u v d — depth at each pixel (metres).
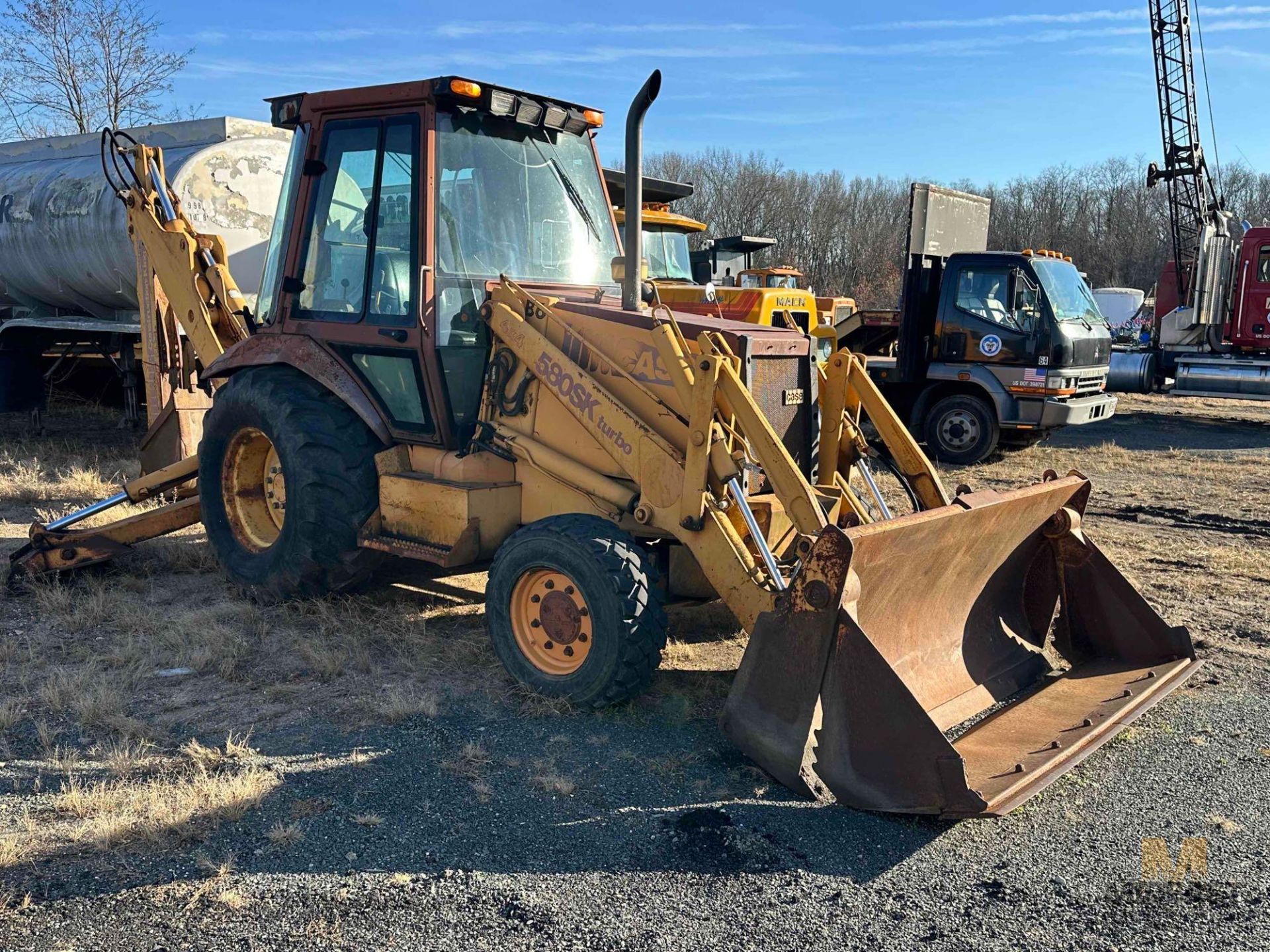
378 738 4.04
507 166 5.30
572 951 2.74
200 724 4.14
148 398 8.29
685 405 4.22
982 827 3.46
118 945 2.73
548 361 4.69
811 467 5.12
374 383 5.21
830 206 55.44
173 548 6.54
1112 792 3.72
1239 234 17.67
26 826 3.32
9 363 10.90
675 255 13.30
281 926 2.83
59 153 11.50
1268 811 3.59
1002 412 11.67
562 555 4.23
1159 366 17.02
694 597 4.82
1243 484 10.76
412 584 6.03
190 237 6.41
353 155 5.22
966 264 11.75
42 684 4.48
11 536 6.85
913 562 3.93
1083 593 4.72
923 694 4.11
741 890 3.05
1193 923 2.93
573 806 3.53
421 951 2.73
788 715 3.53
